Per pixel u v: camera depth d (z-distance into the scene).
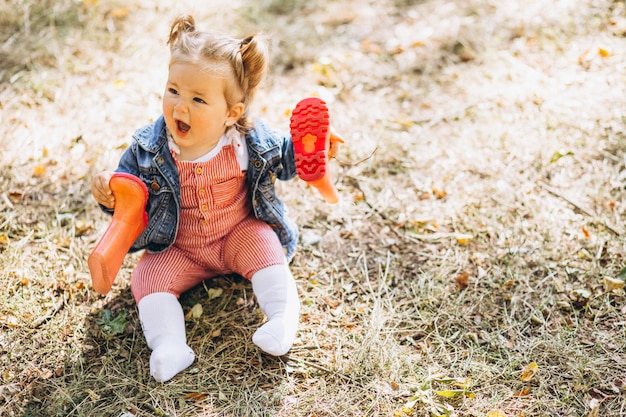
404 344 2.38
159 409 2.12
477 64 3.77
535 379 2.21
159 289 2.34
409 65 3.79
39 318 2.41
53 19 3.98
